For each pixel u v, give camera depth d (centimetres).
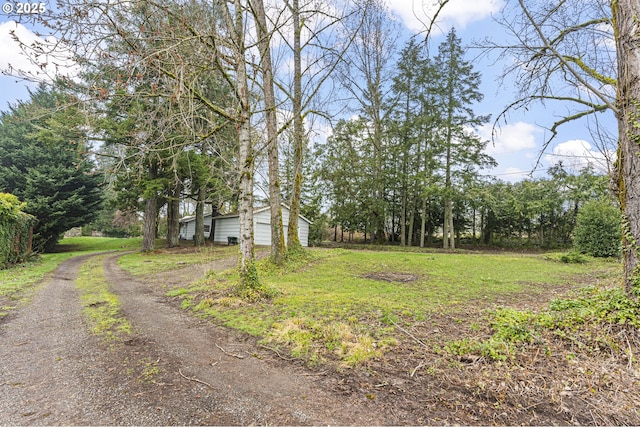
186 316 477
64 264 1233
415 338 361
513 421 214
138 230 3550
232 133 718
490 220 2691
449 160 2050
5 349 338
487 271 909
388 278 781
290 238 1071
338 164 2125
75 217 1920
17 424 203
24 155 1784
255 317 451
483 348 317
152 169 1562
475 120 1933
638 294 341
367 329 391
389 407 229
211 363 304
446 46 1941
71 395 242
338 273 853
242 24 584
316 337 365
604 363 291
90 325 426
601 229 1243
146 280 846
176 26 471
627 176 368
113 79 421
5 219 1032
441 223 2700
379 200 2172
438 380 268
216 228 2398
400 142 2155
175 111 504
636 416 221
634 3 367
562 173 1111
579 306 390
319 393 248
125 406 227
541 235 2495
